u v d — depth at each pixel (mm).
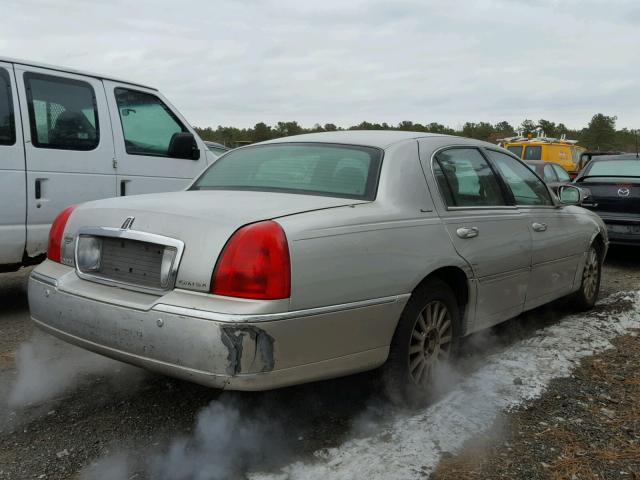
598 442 3092
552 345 4559
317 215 2959
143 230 2930
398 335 3246
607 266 8383
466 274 3666
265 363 2639
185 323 2648
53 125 5273
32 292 3361
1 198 4918
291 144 3967
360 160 3551
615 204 8359
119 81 5867
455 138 4168
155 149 6129
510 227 4160
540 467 2846
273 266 2668
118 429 3148
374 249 3062
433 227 3477
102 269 3133
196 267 2729
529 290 4453
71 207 3512
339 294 2885
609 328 5059
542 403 3527
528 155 19031
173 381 3760
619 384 3840
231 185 3744
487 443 3049
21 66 5105
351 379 3564
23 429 3123
